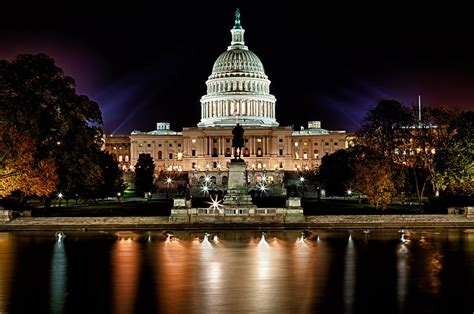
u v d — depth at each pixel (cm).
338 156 17475
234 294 4522
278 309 4100
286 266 5656
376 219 9562
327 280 5003
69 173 10844
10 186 9444
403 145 12938
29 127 10162
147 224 9388
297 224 9331
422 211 11131
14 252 6588
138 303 4266
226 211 9819
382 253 6412
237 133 12050
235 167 11388
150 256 6294
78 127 10906
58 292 4597
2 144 9356
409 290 4622
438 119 12400
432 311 4044
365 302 4275
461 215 9675
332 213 10856
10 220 9438
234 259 6081
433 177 11744
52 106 10662
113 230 9000
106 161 15212
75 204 15088
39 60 10619
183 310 4088
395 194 11862
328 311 4053
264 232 8738
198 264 5788
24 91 10294
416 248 6788
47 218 9506
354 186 12825
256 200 16388
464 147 10800
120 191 18250
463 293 4522
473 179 10731
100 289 4691
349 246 7031
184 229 9131
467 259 5972
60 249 6850
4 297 4438
